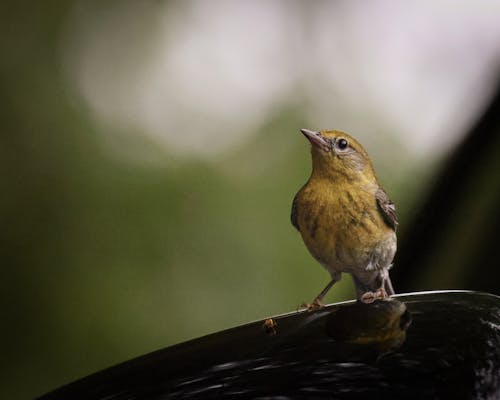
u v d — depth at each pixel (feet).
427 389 9.87
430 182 10.52
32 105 11.34
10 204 11.23
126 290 11.15
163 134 11.32
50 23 11.75
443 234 10.47
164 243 11.19
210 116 11.34
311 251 10.40
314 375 9.89
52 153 11.28
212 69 11.59
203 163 11.27
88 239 11.21
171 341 11.09
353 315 10.01
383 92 11.32
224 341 10.01
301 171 11.25
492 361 9.91
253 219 11.21
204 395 9.89
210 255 11.16
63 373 11.09
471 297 10.04
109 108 11.39
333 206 10.36
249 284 11.14
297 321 10.02
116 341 11.10
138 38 11.77
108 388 9.95
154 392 9.92
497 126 10.48
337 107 11.32
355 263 10.39
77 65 11.61
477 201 10.46
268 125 11.31
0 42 11.57
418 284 10.47
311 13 11.69
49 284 11.16
